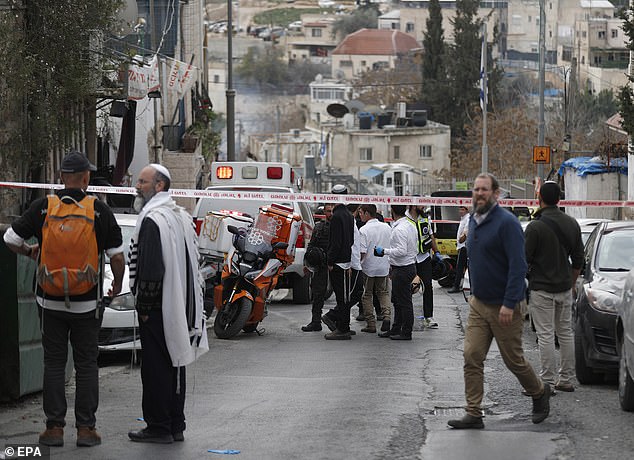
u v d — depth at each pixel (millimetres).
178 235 13773
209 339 26078
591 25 186500
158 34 67188
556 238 17672
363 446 13914
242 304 25812
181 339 13711
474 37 145625
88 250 13391
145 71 36781
